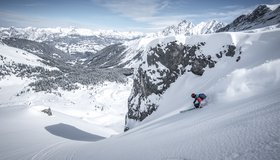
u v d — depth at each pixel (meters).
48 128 59.47
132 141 16.45
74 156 19.67
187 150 8.54
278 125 7.08
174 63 39.47
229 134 8.28
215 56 32.56
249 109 11.32
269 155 5.38
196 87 32.19
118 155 12.95
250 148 6.29
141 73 45.44
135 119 44.84
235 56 29.47
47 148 30.47
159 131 16.31
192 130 11.68
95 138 54.62
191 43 37.94
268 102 11.20
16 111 78.56
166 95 38.38
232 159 6.11
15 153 28.44
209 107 20.05
